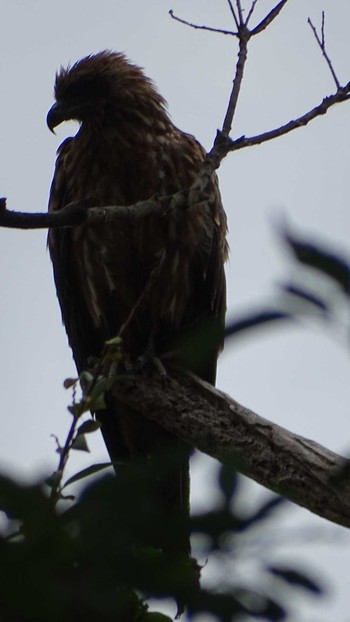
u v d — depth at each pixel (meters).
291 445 8.59
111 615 4.18
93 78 11.97
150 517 4.38
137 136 11.59
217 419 9.21
